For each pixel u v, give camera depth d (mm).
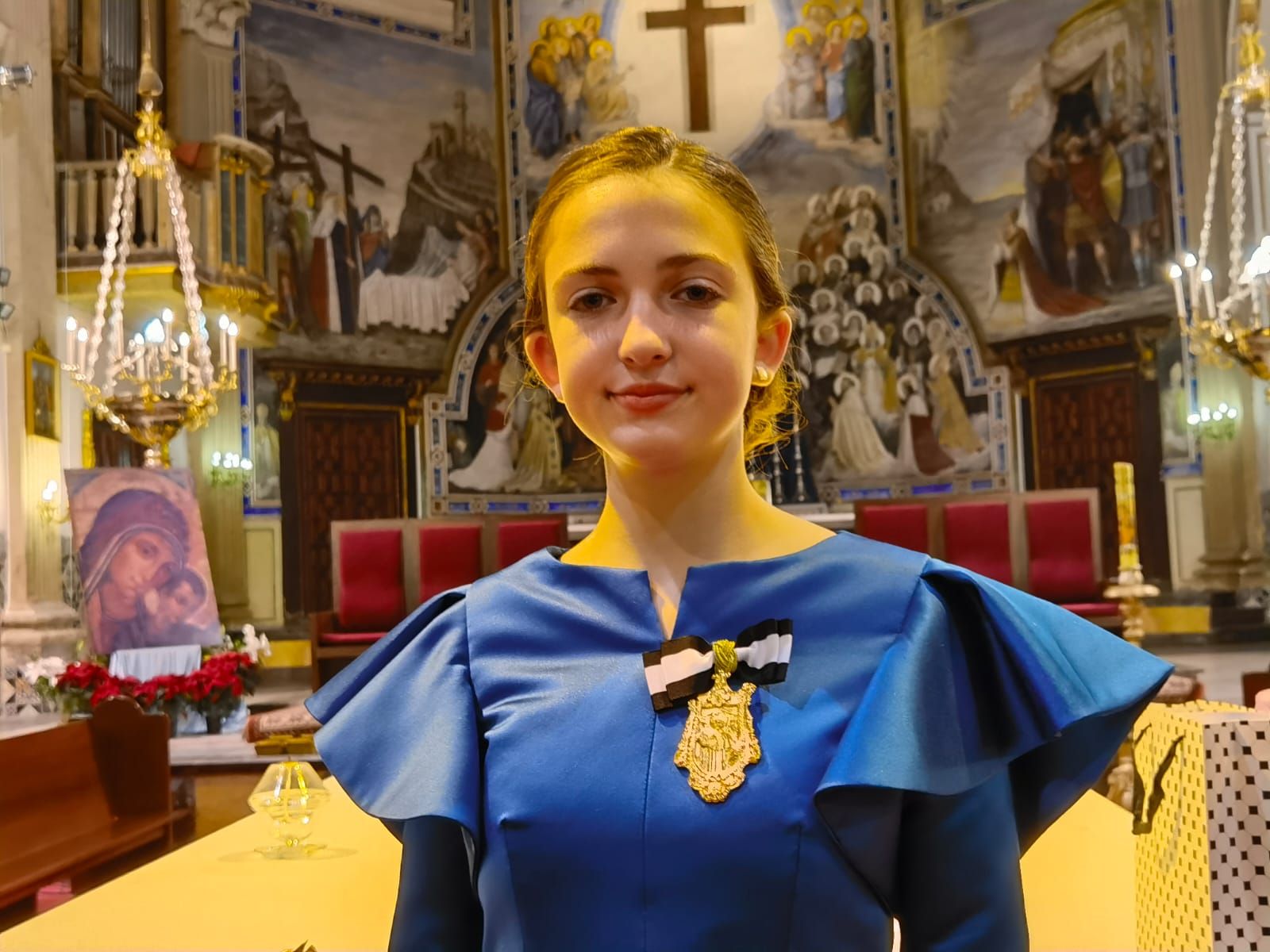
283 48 12602
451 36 13805
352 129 13047
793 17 14297
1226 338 6863
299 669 11953
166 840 4500
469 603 1042
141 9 11305
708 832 868
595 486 13719
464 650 1019
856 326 13961
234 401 12000
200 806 5629
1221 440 11797
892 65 14086
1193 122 11961
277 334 11633
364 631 8023
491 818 920
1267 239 6875
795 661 934
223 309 9961
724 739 896
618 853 877
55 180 9172
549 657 983
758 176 14266
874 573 974
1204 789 1208
